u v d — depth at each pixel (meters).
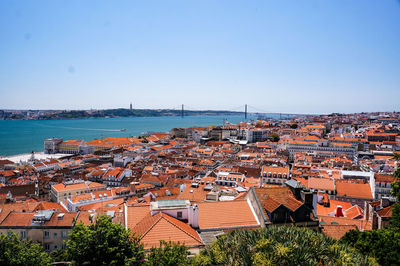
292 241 45.25
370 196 131.88
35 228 81.06
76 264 49.62
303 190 64.56
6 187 165.12
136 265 46.97
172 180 185.25
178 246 46.72
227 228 57.66
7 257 51.00
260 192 64.88
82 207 125.62
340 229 67.19
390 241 53.31
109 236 50.22
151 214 57.94
